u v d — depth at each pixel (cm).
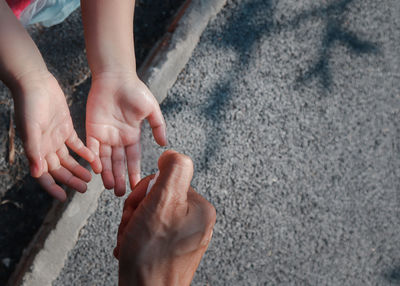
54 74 181
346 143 197
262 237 181
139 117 136
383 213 194
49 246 161
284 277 181
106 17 138
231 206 181
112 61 137
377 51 210
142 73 184
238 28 199
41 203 171
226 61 195
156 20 200
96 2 138
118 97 135
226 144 186
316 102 198
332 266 185
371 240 190
